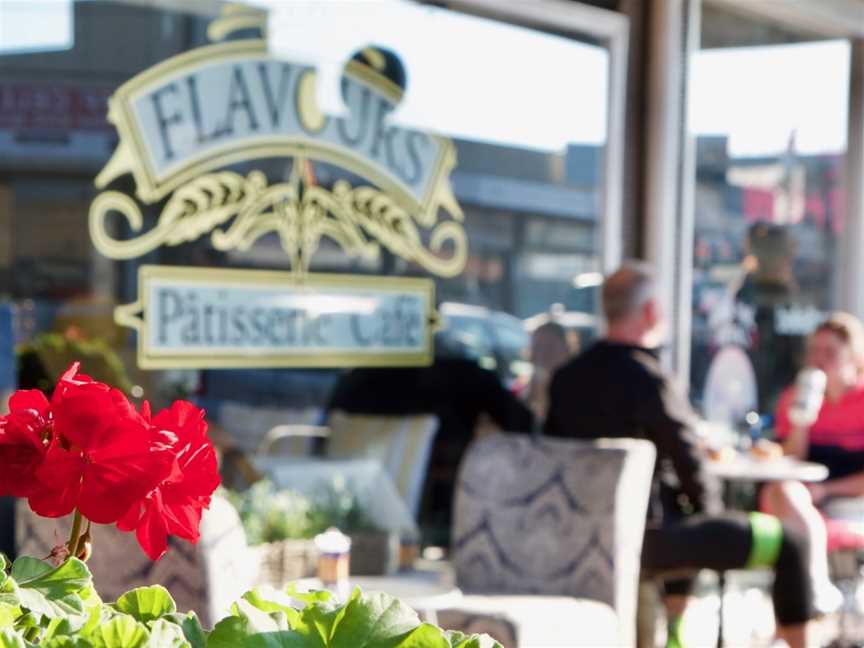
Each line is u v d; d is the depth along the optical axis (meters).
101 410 1.04
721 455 4.82
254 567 3.07
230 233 4.34
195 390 4.24
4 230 3.83
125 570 2.67
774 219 6.11
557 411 4.23
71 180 3.96
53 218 3.93
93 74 4.00
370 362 4.67
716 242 5.81
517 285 5.13
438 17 4.84
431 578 3.73
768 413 6.10
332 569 3.10
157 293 4.16
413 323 4.81
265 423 4.38
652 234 5.50
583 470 3.73
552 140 5.22
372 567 3.84
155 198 4.15
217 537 2.64
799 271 6.23
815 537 4.39
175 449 1.08
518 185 5.12
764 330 6.08
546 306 5.22
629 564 3.66
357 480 4.51
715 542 3.99
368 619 0.93
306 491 4.37
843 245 6.49
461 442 4.92
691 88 5.64
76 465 1.05
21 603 0.96
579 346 5.33
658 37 5.48
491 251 5.05
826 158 6.39
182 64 4.20
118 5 4.05
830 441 5.36
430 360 4.85
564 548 3.73
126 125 4.08
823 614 4.31
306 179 4.52
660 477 4.10
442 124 4.88
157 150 4.16
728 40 5.82
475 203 5.00
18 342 3.83
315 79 4.53
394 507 4.59
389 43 4.71
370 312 4.69
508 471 3.87
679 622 4.44
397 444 4.68
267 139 4.42
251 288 4.39
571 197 5.30
